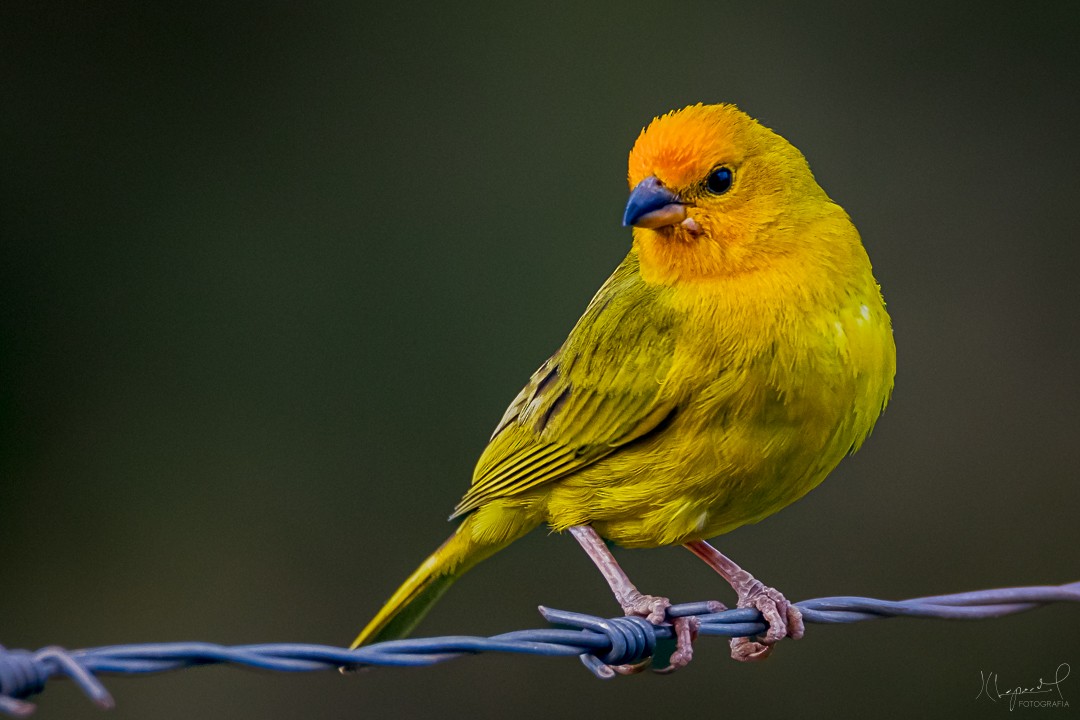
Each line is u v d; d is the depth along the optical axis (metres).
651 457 7.35
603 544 7.64
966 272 13.73
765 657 7.18
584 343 7.68
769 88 14.24
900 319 13.56
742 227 6.96
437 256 13.84
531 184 14.05
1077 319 13.44
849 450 7.29
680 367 7.10
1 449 13.05
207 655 5.24
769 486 7.18
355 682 12.30
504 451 7.98
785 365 6.87
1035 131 13.96
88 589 12.66
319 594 12.68
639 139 7.29
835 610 6.77
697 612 6.83
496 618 12.15
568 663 12.13
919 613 6.65
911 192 13.95
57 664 4.91
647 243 7.32
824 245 7.04
